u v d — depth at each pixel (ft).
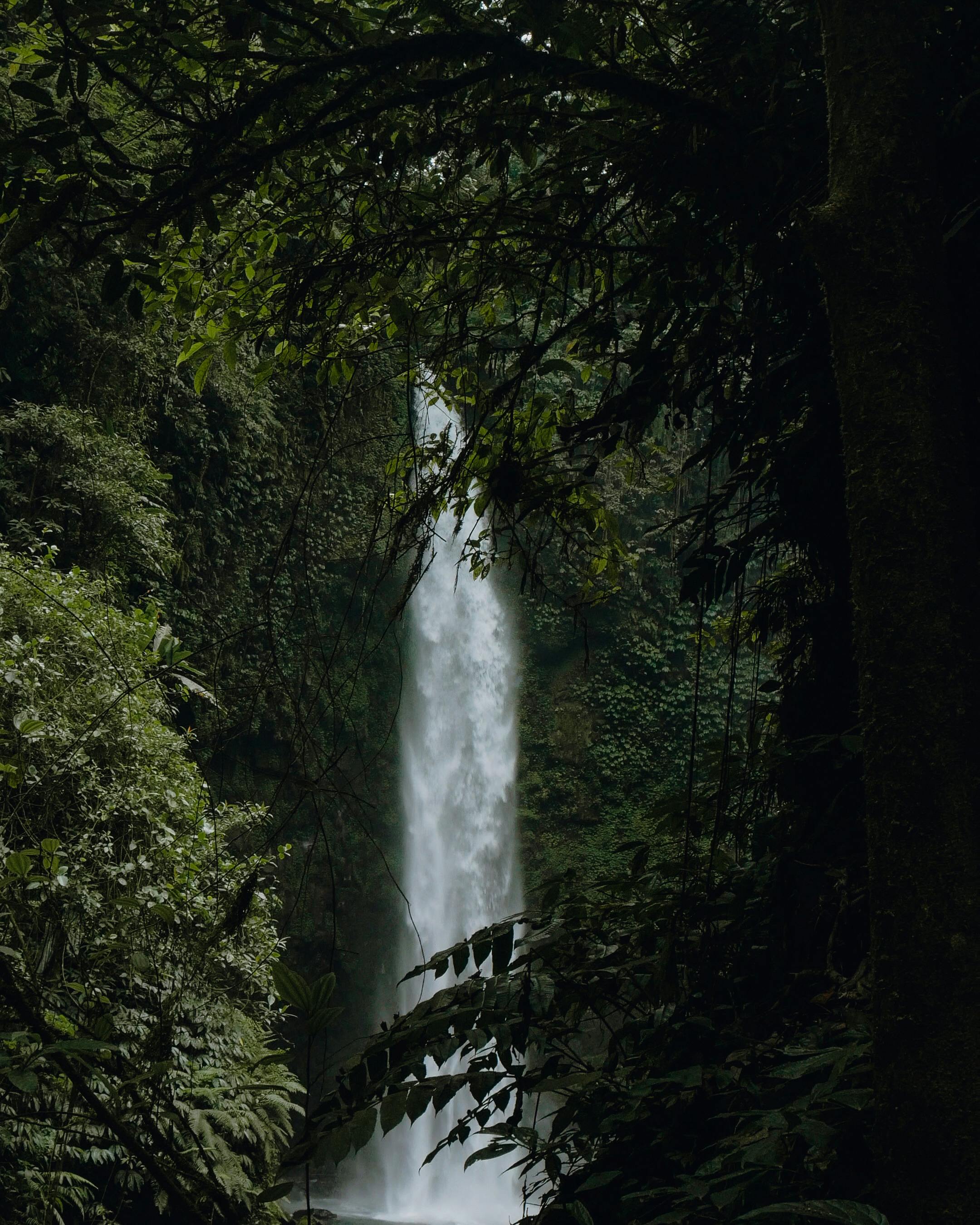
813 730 6.89
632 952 6.32
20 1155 14.15
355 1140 4.82
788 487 6.96
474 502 9.26
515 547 9.40
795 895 6.06
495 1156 5.68
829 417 6.81
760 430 7.17
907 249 3.88
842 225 3.93
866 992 5.20
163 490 40.11
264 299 9.39
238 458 45.24
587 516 9.82
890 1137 3.38
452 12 6.85
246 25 6.95
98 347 35.55
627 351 8.12
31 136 6.55
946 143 5.88
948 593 3.58
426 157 8.30
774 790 6.97
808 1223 3.82
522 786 60.85
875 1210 3.20
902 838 3.48
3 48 7.50
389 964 53.31
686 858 6.41
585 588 9.76
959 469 3.71
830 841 6.16
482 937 6.20
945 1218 3.20
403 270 8.41
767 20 6.92
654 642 60.39
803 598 7.47
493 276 9.11
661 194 7.30
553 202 8.08
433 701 57.06
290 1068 46.09
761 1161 3.91
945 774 3.45
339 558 49.67
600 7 7.15
